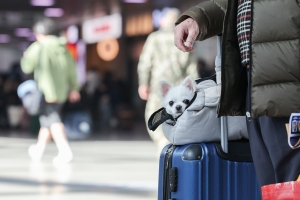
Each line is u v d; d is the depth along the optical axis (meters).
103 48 33.91
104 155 13.38
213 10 3.76
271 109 3.25
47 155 13.59
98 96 25.45
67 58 11.87
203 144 3.65
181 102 3.70
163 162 3.74
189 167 3.59
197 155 3.58
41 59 11.63
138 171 10.25
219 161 3.62
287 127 3.21
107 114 25.02
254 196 3.70
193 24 3.73
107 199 7.35
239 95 3.49
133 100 32.00
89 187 8.44
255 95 3.28
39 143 12.13
